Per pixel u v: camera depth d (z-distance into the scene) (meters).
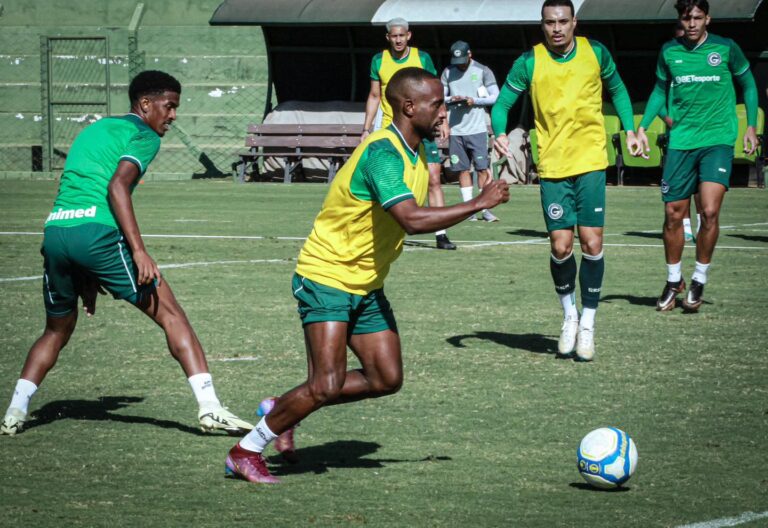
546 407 17.16
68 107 78.06
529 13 63.44
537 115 21.28
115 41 77.56
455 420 16.42
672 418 16.48
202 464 14.31
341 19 66.62
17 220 46.44
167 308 15.70
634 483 13.44
